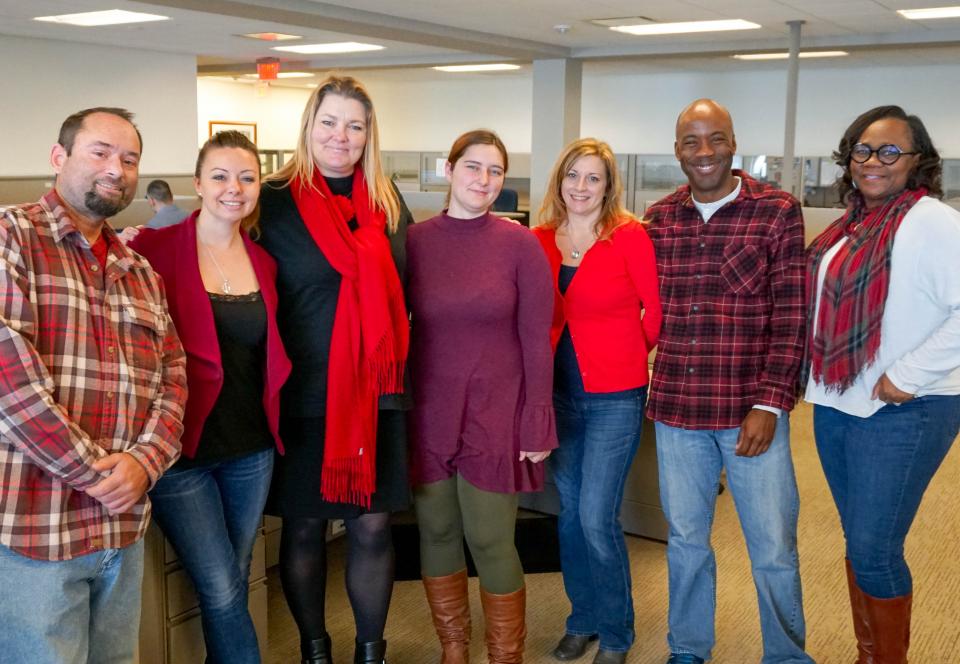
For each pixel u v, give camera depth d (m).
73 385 1.47
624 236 2.18
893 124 1.92
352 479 2.00
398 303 2.03
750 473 2.12
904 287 1.90
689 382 2.13
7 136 8.77
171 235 1.84
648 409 2.23
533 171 10.27
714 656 2.50
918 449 1.94
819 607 2.79
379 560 2.19
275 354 1.87
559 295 2.25
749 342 2.09
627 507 3.35
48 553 1.45
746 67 11.19
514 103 13.03
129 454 1.53
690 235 2.13
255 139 14.27
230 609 1.91
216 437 1.82
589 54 9.80
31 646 1.49
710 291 2.10
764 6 6.82
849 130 2.02
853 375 1.96
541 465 2.19
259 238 1.96
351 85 1.98
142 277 1.64
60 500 1.46
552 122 10.05
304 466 2.02
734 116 11.80
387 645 2.54
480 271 2.07
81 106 9.35
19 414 1.38
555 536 3.25
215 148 1.81
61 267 1.48
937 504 3.75
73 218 1.52
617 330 2.21
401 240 2.09
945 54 9.34
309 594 2.19
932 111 10.48
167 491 1.80
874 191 1.96
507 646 2.24
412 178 12.56
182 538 1.84
